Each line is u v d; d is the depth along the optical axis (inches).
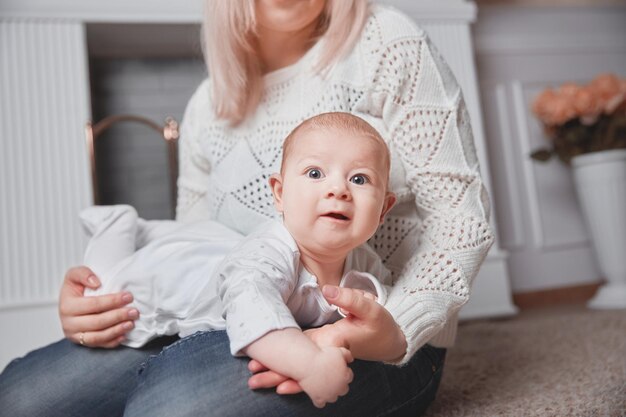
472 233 37.6
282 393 28.9
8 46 89.7
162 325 38.4
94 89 108.8
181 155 55.2
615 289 106.1
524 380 50.4
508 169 117.7
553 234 118.6
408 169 40.3
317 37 44.2
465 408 42.6
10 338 85.6
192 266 38.0
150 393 30.9
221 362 31.0
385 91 40.6
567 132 110.7
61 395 39.5
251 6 41.3
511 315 102.8
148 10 95.2
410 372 37.7
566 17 123.7
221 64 44.2
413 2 104.0
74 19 92.3
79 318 39.3
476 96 106.2
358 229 32.0
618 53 125.4
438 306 35.0
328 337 28.8
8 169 88.0
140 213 108.8
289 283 31.8
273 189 35.9
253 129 44.8
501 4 119.8
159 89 110.9
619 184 106.8
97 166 108.0
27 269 87.4
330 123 33.8
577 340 66.6
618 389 43.7
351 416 33.8
